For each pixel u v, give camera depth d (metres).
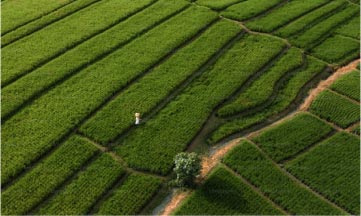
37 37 36.91
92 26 38.22
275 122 30.33
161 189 25.61
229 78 33.28
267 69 34.59
